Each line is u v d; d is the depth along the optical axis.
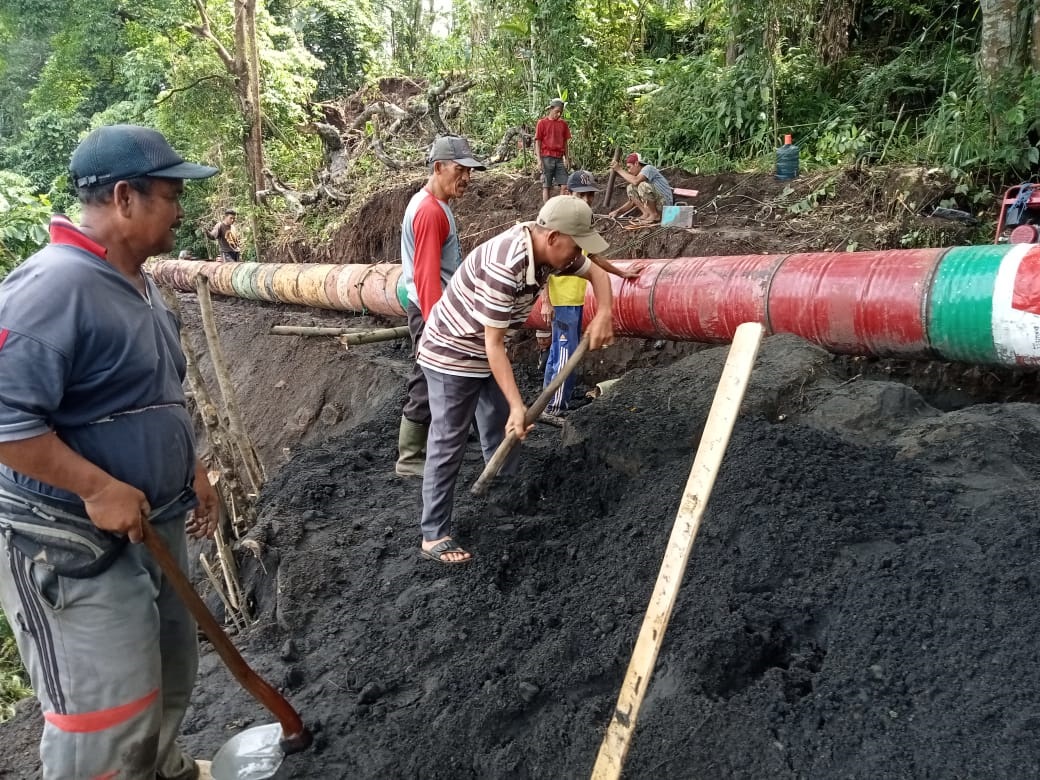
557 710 2.68
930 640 2.46
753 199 8.97
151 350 2.10
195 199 19.25
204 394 4.82
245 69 15.51
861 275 4.90
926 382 5.33
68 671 2.04
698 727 2.38
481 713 2.72
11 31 17.91
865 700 2.33
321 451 5.57
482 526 4.07
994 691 2.22
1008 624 2.41
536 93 12.66
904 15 11.12
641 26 14.48
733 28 11.15
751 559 3.00
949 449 3.60
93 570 2.02
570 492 4.33
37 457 1.83
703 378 4.73
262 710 3.11
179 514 2.34
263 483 5.38
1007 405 4.04
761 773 2.21
